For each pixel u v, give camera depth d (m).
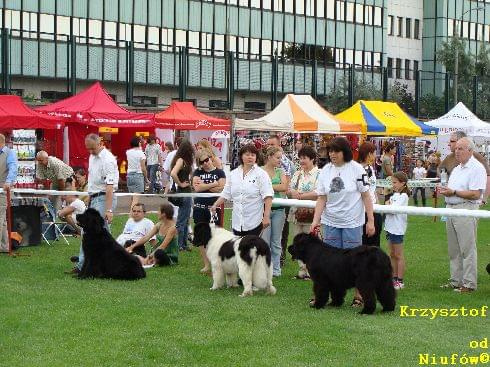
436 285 11.15
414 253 14.59
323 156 12.87
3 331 7.87
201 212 12.34
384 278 8.88
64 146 23.92
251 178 10.32
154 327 8.06
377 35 58.41
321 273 9.06
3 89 32.53
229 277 10.50
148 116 23.20
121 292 10.03
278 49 51.75
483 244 16.62
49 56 39.78
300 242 9.23
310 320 8.48
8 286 10.37
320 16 54.28
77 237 15.73
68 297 9.62
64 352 7.13
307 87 51.56
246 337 7.70
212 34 48.19
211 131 27.00
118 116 22.20
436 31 64.88
